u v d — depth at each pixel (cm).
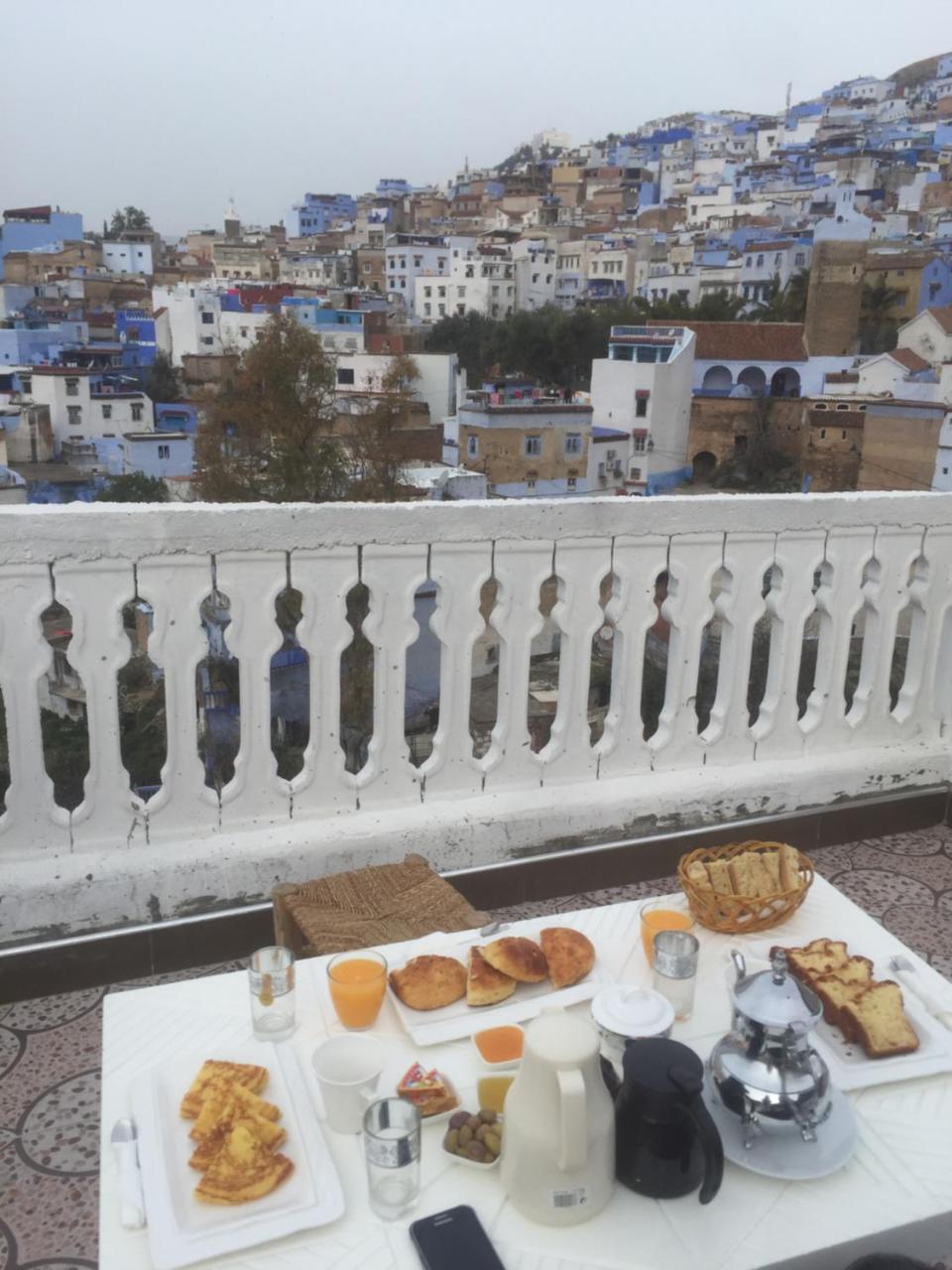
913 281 6081
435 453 4491
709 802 358
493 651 1698
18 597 270
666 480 5447
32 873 283
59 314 7262
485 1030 184
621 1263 140
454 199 15688
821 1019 190
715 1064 167
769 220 9688
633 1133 150
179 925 292
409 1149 144
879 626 378
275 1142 156
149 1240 140
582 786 348
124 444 4744
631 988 183
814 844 372
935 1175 157
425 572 310
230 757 642
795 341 5803
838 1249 144
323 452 3106
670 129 18900
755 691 1009
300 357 3042
